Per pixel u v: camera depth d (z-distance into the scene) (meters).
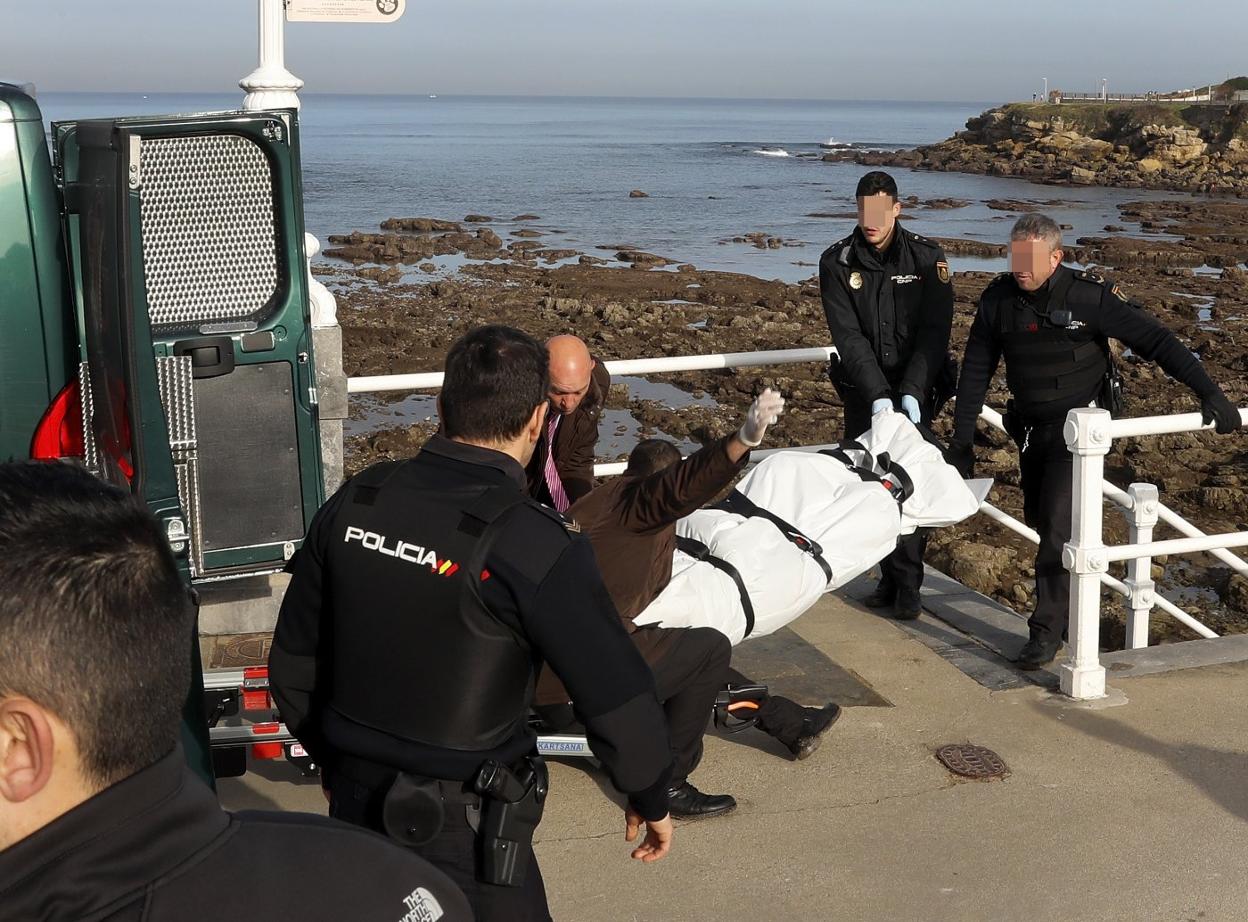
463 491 2.34
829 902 3.54
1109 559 4.76
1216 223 50.53
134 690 1.14
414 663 2.28
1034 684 5.00
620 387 17.25
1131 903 3.56
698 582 3.97
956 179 76.00
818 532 4.39
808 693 4.91
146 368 3.22
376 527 2.33
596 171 79.38
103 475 3.57
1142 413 16.20
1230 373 19.34
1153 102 87.19
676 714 3.79
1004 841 3.87
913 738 4.54
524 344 2.49
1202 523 11.87
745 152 106.56
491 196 59.47
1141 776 4.28
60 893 1.09
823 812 4.03
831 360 5.83
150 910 1.12
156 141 4.09
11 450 3.60
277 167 4.20
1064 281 5.09
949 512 4.75
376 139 127.62
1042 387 5.17
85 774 1.13
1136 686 4.99
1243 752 4.45
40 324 3.57
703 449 3.36
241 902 1.16
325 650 2.48
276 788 4.12
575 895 3.56
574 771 4.29
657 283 29.33
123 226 3.15
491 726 2.32
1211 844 3.86
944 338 5.52
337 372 4.93
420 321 22.94
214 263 4.23
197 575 4.34
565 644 2.26
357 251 35.19
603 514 3.61
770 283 29.72
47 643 1.11
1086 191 67.69
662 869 3.70
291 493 4.41
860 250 5.50
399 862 1.28
